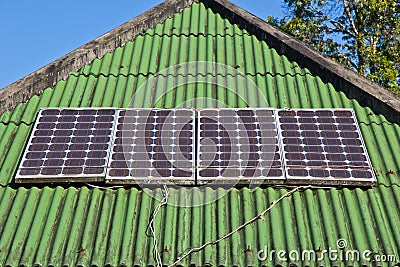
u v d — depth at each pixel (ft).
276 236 22.95
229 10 34.83
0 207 24.21
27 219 23.79
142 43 33.24
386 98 28.89
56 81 30.68
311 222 23.48
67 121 27.53
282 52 32.22
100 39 32.63
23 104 29.76
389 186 25.12
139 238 22.91
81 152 25.94
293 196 24.64
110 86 30.04
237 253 22.40
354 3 70.59
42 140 26.58
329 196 24.63
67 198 24.56
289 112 27.91
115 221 23.54
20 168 25.21
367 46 69.15
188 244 22.81
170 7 35.22
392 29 68.90
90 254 22.45
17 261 22.25
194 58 31.68
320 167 25.18
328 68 30.32
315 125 27.25
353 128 27.12
